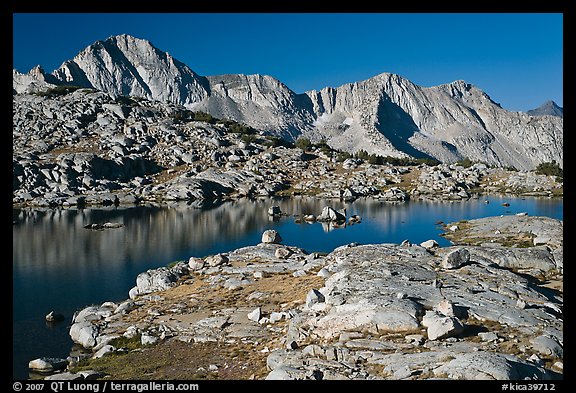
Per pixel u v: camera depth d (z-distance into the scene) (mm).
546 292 40125
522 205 150000
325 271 47156
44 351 40469
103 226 109062
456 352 24672
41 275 67562
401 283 35531
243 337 36094
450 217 126188
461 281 37844
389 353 25656
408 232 103562
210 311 43500
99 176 175125
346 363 25125
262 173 197375
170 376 29531
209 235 100312
